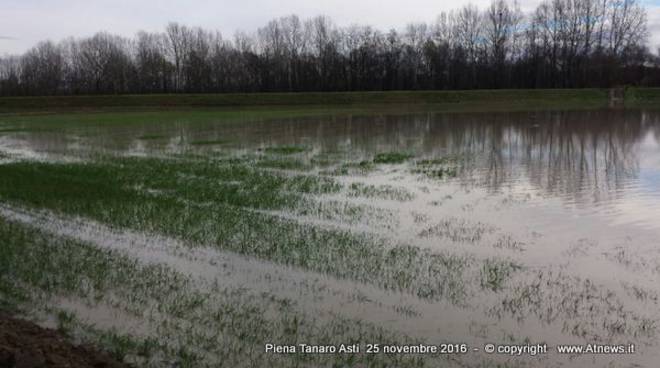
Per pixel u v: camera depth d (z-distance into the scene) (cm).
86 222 1357
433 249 1130
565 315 830
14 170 2211
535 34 9469
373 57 9775
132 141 3488
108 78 10044
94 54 10225
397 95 7656
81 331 782
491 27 9688
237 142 3297
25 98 7631
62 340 745
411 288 928
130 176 2020
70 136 3928
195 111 6788
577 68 9038
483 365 699
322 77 9862
